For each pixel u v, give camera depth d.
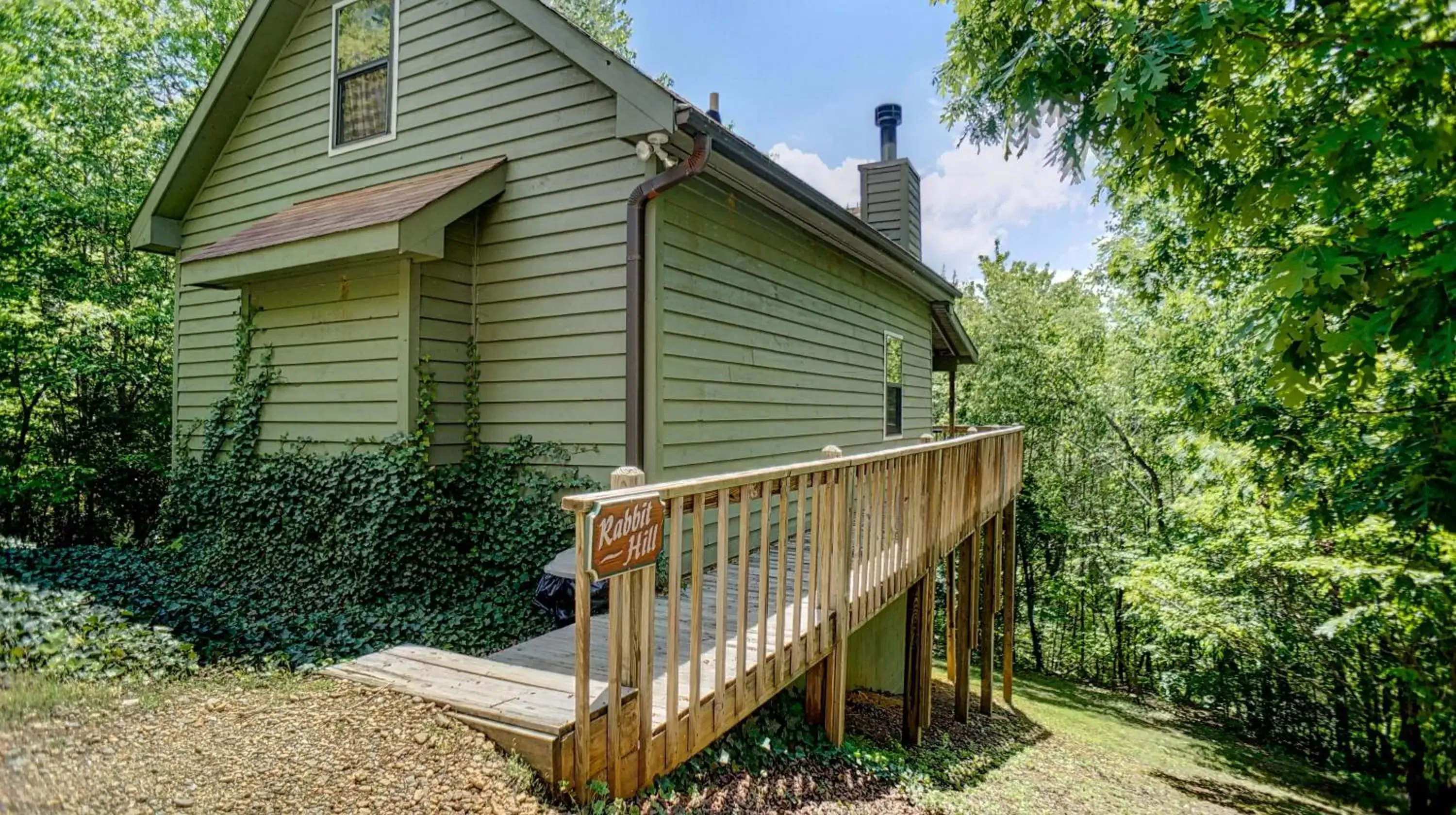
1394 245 2.38
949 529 6.20
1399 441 3.56
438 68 6.38
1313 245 2.49
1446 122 2.42
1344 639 9.56
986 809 4.95
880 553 4.62
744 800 3.57
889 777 4.59
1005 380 18.33
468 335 6.11
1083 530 17.48
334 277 6.25
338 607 5.31
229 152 7.91
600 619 4.56
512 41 5.96
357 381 6.08
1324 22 2.55
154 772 2.46
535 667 3.60
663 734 2.88
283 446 6.64
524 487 5.78
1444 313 2.26
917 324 11.83
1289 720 12.70
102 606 4.31
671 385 5.55
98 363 9.77
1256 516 9.16
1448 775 8.51
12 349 8.95
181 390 8.16
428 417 5.78
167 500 7.48
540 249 5.82
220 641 4.02
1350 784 10.13
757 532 6.97
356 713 2.99
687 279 5.75
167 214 8.19
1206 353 10.09
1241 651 11.26
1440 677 7.50
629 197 5.30
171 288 11.41
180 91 13.58
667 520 5.49
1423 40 2.40
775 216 7.16
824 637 4.07
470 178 5.70
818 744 4.55
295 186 7.37
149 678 3.35
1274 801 8.41
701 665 3.47
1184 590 10.87
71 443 10.50
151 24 11.79
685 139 5.14
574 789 2.67
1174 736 11.82
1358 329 2.41
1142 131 2.90
